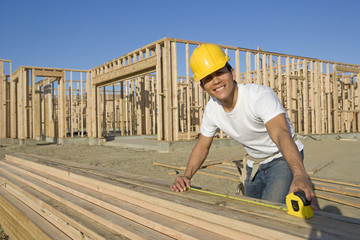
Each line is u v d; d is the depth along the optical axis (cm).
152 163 757
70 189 301
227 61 185
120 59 1248
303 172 140
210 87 186
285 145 153
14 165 488
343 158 766
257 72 1230
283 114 171
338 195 417
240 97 188
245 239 141
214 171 623
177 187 211
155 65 1039
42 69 1437
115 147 1238
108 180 276
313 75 1461
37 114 1831
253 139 207
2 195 406
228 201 180
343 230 127
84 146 1332
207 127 223
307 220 139
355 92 1792
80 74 1530
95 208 242
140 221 196
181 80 1780
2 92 1592
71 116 1500
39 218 304
